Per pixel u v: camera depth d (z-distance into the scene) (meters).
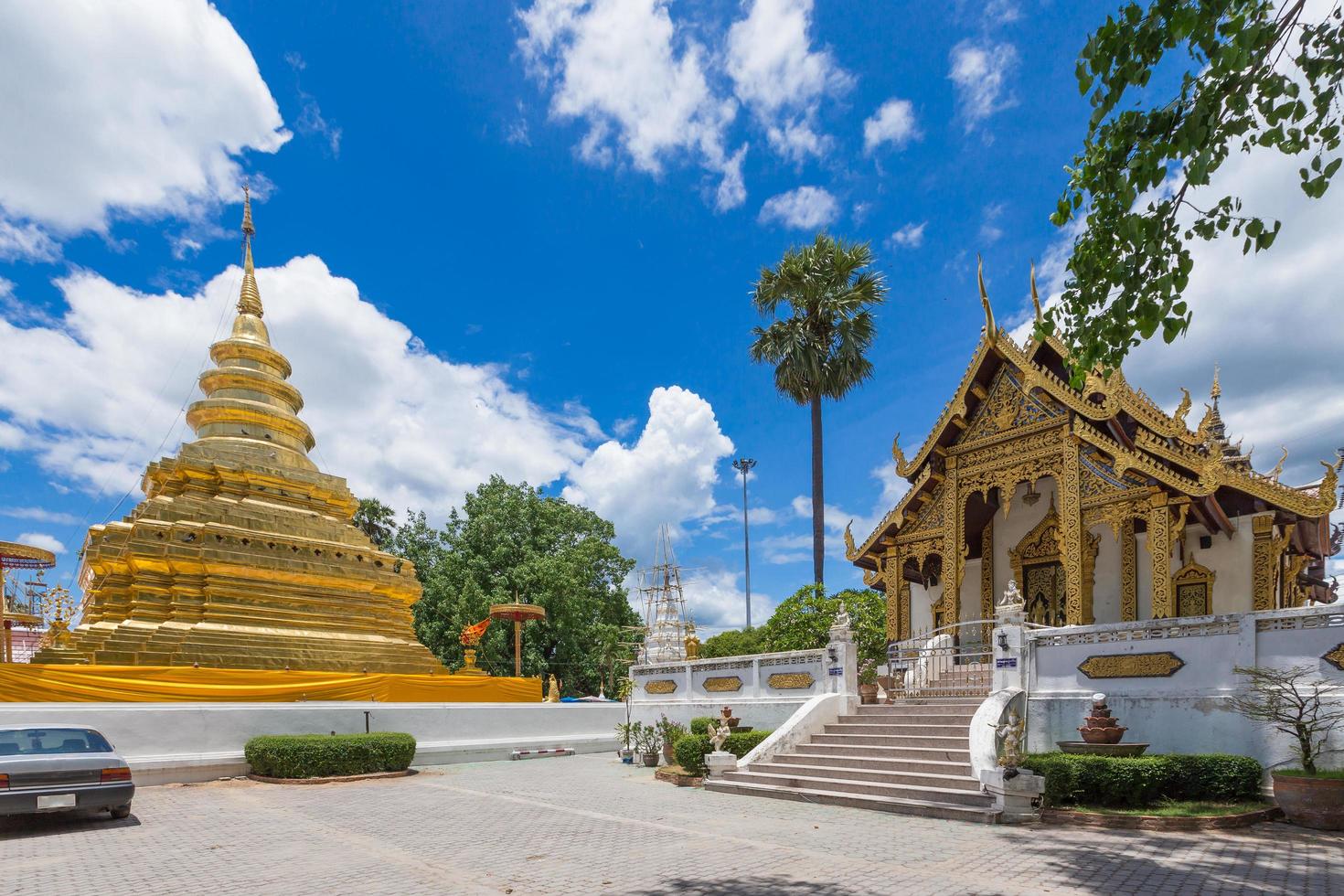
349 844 9.95
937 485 20.72
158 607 21.61
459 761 21.28
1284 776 10.22
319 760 16.86
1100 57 6.92
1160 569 15.91
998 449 19.22
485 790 15.35
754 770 14.88
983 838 9.73
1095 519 17.09
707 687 20.31
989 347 19.27
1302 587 21.88
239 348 27.30
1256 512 16.92
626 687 23.20
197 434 26.89
